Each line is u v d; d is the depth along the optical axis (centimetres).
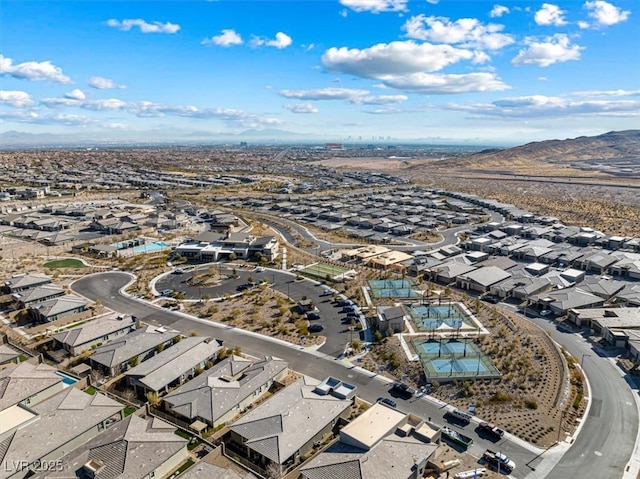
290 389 6712
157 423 5847
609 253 14462
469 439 5794
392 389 7119
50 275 12406
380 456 5153
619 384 7294
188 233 18075
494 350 8231
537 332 9056
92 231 18175
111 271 12938
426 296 11131
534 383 7200
